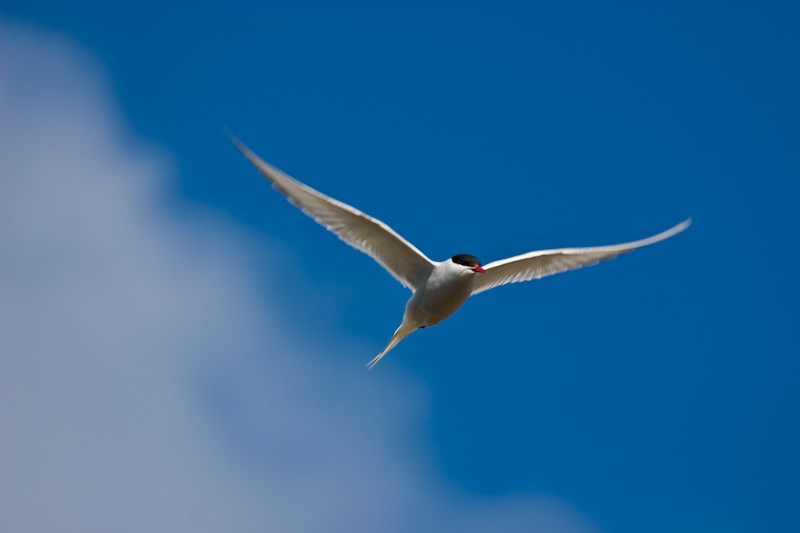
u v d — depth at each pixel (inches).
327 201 514.0
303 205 521.7
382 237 537.6
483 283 604.1
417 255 539.8
